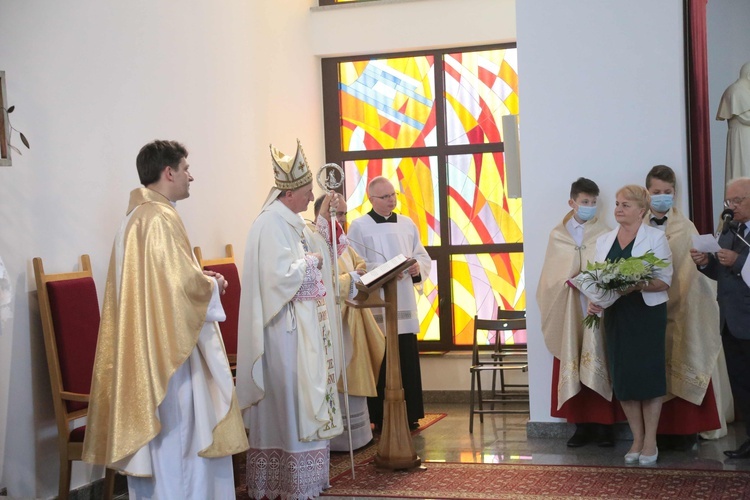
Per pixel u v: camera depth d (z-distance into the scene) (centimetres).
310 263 462
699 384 523
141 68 526
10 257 415
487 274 776
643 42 565
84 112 472
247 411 479
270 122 695
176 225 370
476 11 758
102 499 464
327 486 473
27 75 432
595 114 573
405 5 771
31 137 432
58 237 448
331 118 802
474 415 688
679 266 529
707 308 527
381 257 634
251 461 469
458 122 781
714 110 695
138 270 364
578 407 552
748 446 506
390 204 643
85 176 470
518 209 770
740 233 478
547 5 580
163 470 366
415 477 491
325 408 455
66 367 423
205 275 372
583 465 502
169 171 382
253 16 675
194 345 362
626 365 492
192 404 373
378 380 642
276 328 461
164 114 548
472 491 457
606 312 502
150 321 361
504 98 771
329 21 784
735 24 689
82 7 474
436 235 785
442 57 781
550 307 556
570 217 559
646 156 566
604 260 505
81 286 442
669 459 510
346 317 574
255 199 668
